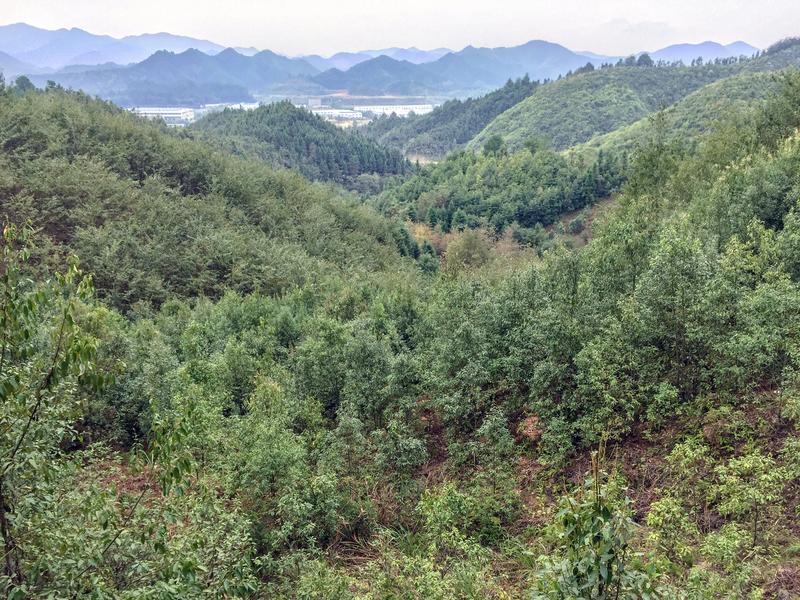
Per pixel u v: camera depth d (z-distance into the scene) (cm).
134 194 3903
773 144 2627
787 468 806
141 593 494
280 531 905
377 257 5172
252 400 1325
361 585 816
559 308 1258
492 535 947
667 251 1105
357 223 5959
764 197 1703
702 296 1034
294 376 1642
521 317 1398
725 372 995
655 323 1082
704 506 847
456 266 2880
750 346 934
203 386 1570
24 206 3253
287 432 1141
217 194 4831
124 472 998
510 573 839
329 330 1752
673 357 1088
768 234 1372
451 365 1351
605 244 1518
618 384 1062
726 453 929
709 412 980
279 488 998
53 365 490
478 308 1472
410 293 2534
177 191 4431
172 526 771
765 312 992
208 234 3809
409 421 1352
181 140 5684
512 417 1289
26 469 532
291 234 4769
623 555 434
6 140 3866
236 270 3466
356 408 1367
